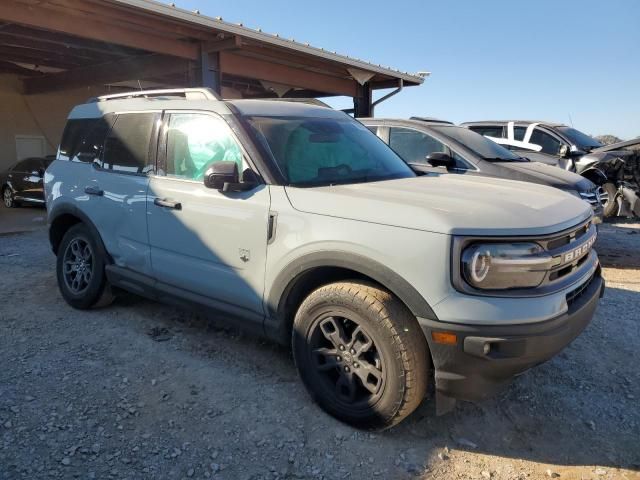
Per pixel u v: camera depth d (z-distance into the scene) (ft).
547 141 32.96
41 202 41.73
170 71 39.14
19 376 11.85
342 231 9.71
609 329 15.33
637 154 33.09
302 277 10.57
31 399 10.87
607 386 12.04
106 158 15.35
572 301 9.76
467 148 21.94
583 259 10.75
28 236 29.78
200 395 11.21
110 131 15.44
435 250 8.73
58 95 56.08
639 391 11.85
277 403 10.96
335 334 10.13
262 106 13.20
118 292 16.06
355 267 9.53
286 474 8.87
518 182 13.07
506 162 22.25
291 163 11.76
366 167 13.03
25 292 18.12
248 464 9.09
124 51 39.81
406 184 11.66
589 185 22.43
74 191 16.07
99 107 16.31
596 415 10.87
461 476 8.94
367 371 9.75
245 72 39.63
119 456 9.18
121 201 14.32
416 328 9.25
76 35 29.43
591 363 13.15
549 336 8.69
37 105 54.54
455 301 8.63
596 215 22.50
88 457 9.11
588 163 31.19
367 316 9.45
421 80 50.42
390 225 9.24
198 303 12.59
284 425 10.21
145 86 59.26
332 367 10.31
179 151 13.21
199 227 12.18
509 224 8.96
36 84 52.08
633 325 15.67
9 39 36.86
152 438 9.70
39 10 27.66
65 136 17.38
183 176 13.00
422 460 9.32
